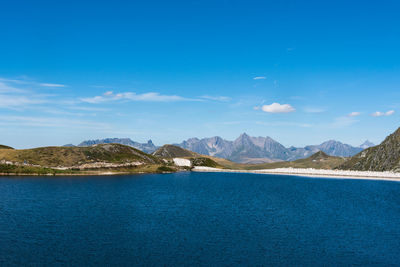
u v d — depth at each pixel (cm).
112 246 5291
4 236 5703
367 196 14062
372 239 6125
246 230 6650
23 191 11781
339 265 4688
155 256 4856
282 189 16775
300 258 4944
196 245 5472
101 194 11875
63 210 8350
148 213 8350
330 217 8412
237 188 16725
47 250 5000
